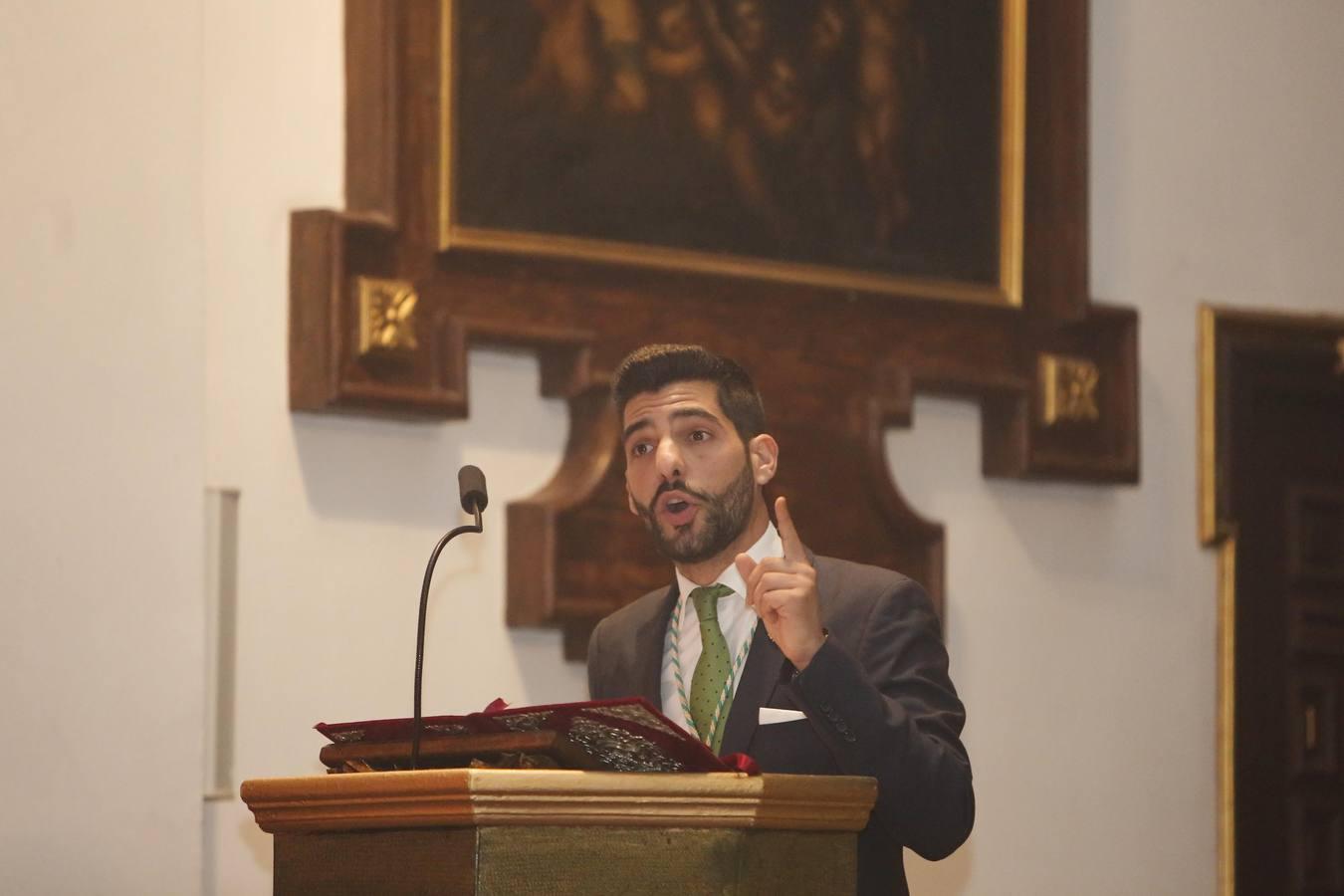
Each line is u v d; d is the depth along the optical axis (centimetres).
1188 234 1856
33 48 1271
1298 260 1914
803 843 713
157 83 1323
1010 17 1756
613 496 1501
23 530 1239
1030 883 1714
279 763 1364
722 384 934
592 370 1499
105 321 1285
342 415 1417
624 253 1533
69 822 1238
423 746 728
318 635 1392
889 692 874
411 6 1455
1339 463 1936
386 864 682
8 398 1241
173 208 1323
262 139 1405
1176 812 1802
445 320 1451
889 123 1694
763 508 948
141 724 1273
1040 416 1739
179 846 1280
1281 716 1877
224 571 1353
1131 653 1795
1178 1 1875
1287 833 1866
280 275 1401
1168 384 1834
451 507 1466
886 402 1648
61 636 1248
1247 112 1900
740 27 1623
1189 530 1841
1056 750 1744
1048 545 1769
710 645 924
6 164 1252
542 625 1458
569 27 1534
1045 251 1759
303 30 1430
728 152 1608
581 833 661
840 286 1639
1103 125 1823
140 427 1294
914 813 797
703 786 675
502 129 1496
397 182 1430
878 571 932
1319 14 1950
